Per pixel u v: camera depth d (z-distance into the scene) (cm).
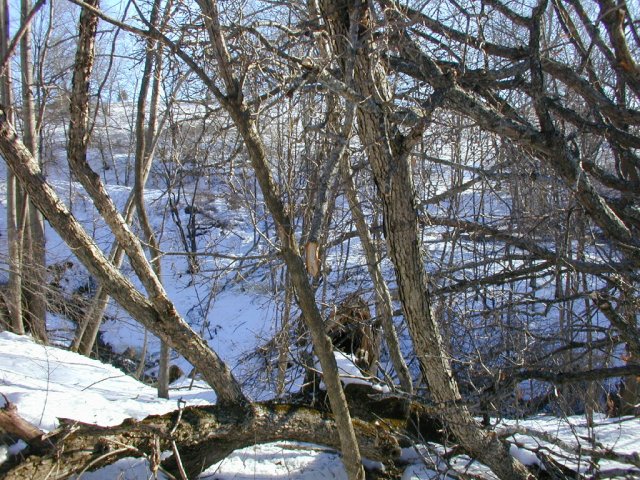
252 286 667
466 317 575
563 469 443
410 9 434
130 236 382
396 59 449
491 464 432
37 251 1217
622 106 505
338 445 443
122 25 292
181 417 397
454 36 440
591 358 629
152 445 367
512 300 646
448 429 468
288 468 457
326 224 531
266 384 650
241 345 1045
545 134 395
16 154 360
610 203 521
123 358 1391
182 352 407
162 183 1825
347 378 503
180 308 1184
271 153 512
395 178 398
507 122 390
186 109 568
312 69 342
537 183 513
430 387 445
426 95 477
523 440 522
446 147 707
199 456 402
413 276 420
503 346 559
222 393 417
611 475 410
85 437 368
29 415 468
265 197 309
